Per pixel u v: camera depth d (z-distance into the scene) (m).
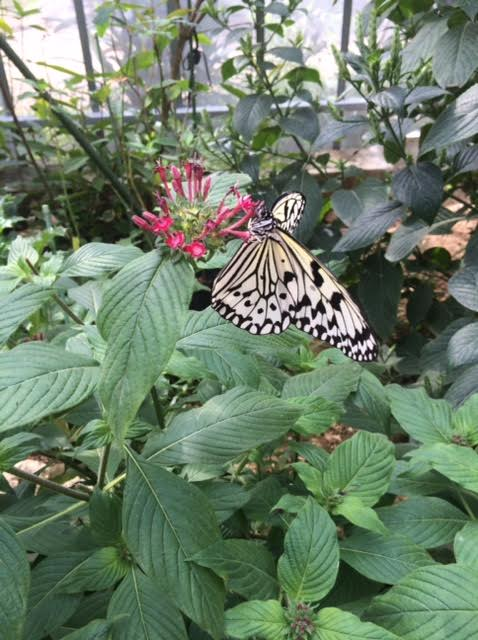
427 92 0.37
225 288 0.21
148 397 0.29
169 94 0.58
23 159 0.68
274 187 0.51
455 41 0.37
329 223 0.64
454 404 0.34
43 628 0.19
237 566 0.20
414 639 0.18
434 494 0.27
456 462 0.23
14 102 0.67
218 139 0.52
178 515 0.19
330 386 0.28
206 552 0.19
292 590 0.19
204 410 0.22
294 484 0.27
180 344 0.23
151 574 0.18
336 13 0.63
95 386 0.18
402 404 0.26
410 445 0.31
